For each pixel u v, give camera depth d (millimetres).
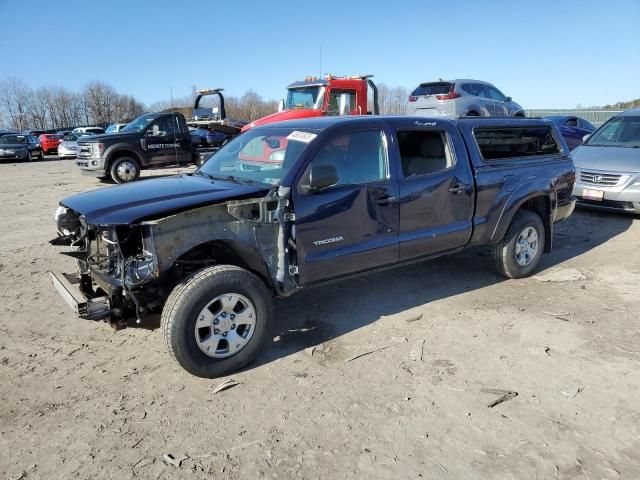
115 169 13883
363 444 2945
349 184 4180
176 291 3494
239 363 3734
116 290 3607
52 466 2805
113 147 13727
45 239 7883
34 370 3836
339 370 3779
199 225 3506
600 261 6355
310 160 3992
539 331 4363
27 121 82062
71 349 4176
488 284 5594
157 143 14367
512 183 5332
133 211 3391
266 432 3072
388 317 4734
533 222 5625
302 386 3568
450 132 4914
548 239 5949
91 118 81000
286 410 3291
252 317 3754
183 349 3459
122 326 3746
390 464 2775
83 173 14422
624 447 2881
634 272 5855
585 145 9680
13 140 26953
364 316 4766
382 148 4426
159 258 3367
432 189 4680
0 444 2994
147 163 14328
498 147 5402
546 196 5770
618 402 3311
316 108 12539
